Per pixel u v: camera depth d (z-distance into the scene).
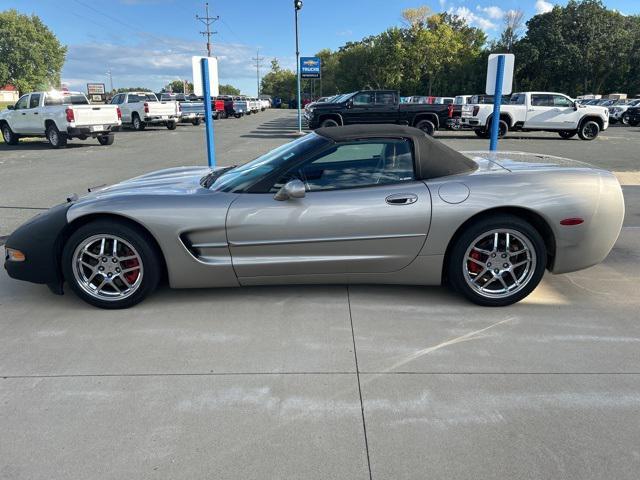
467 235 3.47
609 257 4.75
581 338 3.15
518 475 2.01
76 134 15.79
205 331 3.26
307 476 2.01
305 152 3.57
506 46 54.50
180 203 3.47
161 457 2.12
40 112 16.16
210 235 3.46
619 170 10.29
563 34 51.03
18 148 16.44
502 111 18.50
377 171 3.57
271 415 2.39
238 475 2.01
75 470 2.05
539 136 20.81
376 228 3.46
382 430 2.28
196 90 6.70
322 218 3.43
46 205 7.40
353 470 2.04
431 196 3.46
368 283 3.71
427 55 51.47
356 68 66.31
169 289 3.96
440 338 3.16
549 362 2.86
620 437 2.23
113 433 2.27
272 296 3.80
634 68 53.03
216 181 3.90
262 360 2.90
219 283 3.62
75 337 3.19
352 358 2.92
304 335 3.20
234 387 2.63
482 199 3.43
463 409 2.43
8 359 2.92
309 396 2.54
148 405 2.48
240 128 25.50
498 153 4.52
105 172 10.69
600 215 3.52
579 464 2.07
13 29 82.50
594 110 18.55
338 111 17.81
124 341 3.13
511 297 3.58
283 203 3.44
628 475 2.01
